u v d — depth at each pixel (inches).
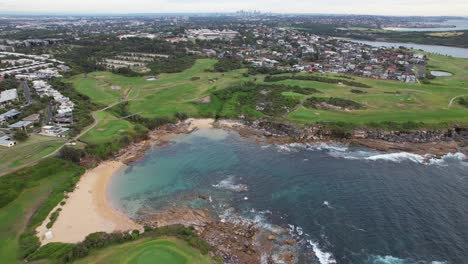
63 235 2256.4
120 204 2684.5
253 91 5634.8
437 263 2014.0
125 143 3831.2
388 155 3577.8
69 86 5807.1
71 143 3592.5
